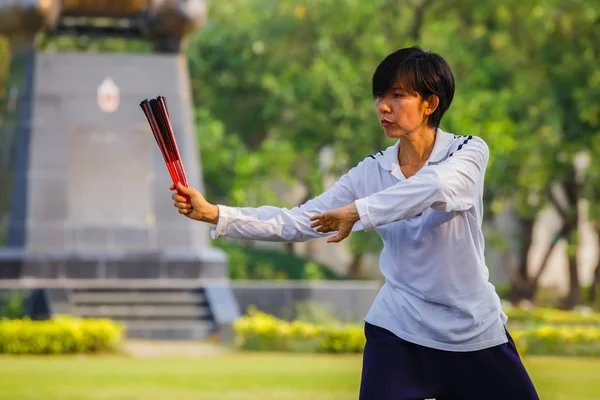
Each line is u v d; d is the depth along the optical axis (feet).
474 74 142.10
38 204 104.06
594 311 169.17
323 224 23.95
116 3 106.32
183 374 70.13
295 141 150.20
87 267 102.99
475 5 145.07
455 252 25.05
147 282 103.35
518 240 184.44
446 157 25.40
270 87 144.97
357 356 87.51
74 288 100.37
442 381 25.49
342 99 140.26
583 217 170.09
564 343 93.15
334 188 26.61
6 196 106.42
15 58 107.96
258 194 154.51
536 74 140.67
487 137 131.03
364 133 140.46
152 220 105.91
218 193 159.63
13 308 98.02
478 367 25.40
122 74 107.24
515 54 141.38
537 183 142.82
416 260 25.29
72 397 56.59
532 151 137.69
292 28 152.66
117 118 106.42
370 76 142.72
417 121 25.26
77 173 105.29
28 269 101.86
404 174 25.84
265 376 69.31
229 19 161.27
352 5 146.51
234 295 106.11
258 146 168.86
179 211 25.40
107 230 104.88
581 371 76.54
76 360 80.23
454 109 130.82
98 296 100.68
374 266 200.03
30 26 104.63
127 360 80.94
